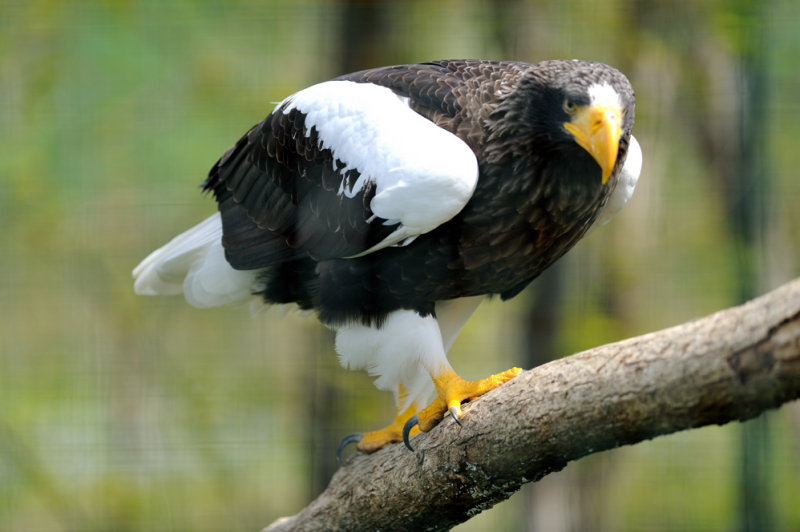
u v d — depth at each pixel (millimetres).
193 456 13852
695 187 12055
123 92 12594
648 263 12211
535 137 6383
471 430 5566
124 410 14008
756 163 10570
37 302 14023
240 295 7793
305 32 12523
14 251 13828
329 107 6898
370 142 6566
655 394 4637
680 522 13023
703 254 12266
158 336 14188
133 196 13141
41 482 13547
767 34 10383
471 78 6855
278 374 13977
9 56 12523
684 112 11594
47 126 12672
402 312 6812
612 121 6102
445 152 6297
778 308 4270
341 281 6918
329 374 10500
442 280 6762
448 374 6469
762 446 9383
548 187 6496
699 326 4543
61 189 12969
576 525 11773
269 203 7340
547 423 5098
